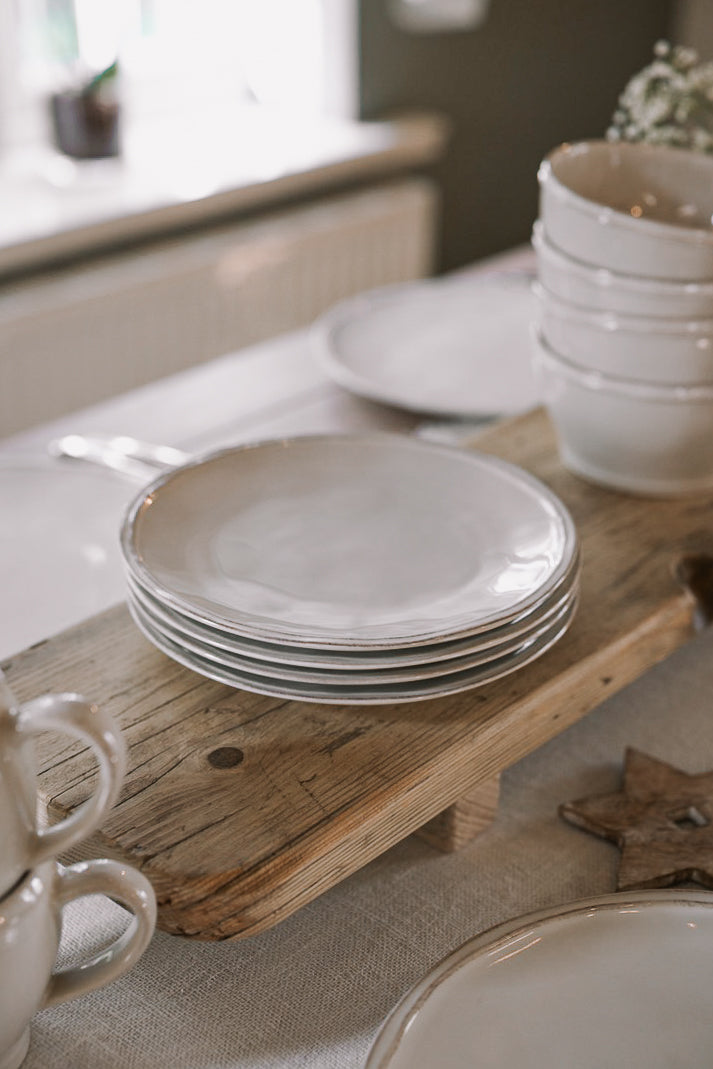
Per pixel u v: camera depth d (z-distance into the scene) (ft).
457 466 2.67
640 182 3.15
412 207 8.39
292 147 7.88
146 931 1.58
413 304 4.62
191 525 2.46
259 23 8.25
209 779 1.99
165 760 2.03
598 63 10.20
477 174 9.59
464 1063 1.62
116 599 2.76
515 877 2.15
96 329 6.68
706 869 2.09
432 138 8.48
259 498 2.60
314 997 1.90
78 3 7.07
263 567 2.37
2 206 6.61
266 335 7.77
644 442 2.91
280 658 2.05
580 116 10.35
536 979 1.74
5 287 6.56
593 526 2.90
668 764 2.42
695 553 2.79
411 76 8.59
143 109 8.03
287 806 1.94
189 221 7.53
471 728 2.14
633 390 2.81
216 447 3.65
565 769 2.44
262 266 7.48
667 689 2.72
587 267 2.73
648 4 10.39
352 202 8.20
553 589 2.19
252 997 1.90
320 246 7.82
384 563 2.40
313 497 2.62
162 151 7.66
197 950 1.99
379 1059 1.59
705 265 2.61
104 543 2.98
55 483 3.26
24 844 1.45
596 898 1.85
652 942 1.81
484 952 1.75
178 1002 1.89
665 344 2.72
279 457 2.70
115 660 2.32
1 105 7.07
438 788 2.07
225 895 1.78
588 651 2.39
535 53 9.51
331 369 3.98
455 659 2.10
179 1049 1.80
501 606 2.17
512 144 9.78
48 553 2.94
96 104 6.97
